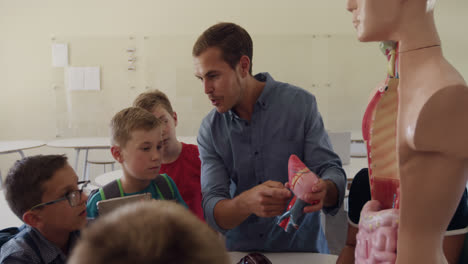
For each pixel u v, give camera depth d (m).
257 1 4.88
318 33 4.90
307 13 4.89
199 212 1.65
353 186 0.91
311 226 1.22
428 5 0.59
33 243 0.97
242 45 1.03
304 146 1.18
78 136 4.86
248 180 1.21
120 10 4.80
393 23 0.60
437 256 0.61
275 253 1.22
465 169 0.57
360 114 4.94
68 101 4.82
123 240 0.23
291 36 4.89
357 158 3.31
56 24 4.76
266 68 4.95
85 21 4.79
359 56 4.87
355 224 0.90
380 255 0.64
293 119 1.16
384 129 0.68
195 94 4.87
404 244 0.61
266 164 1.18
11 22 4.71
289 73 4.94
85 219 1.04
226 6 4.88
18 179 0.97
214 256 0.25
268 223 1.21
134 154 1.23
